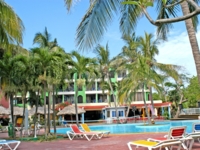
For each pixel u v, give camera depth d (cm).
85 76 2688
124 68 3253
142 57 2745
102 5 680
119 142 1317
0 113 2792
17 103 4372
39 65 1592
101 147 1158
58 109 4522
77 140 1497
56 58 1599
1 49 1792
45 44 3022
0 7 1258
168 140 819
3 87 1888
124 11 847
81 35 693
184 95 4491
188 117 3656
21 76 1692
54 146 1265
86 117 5431
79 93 5406
